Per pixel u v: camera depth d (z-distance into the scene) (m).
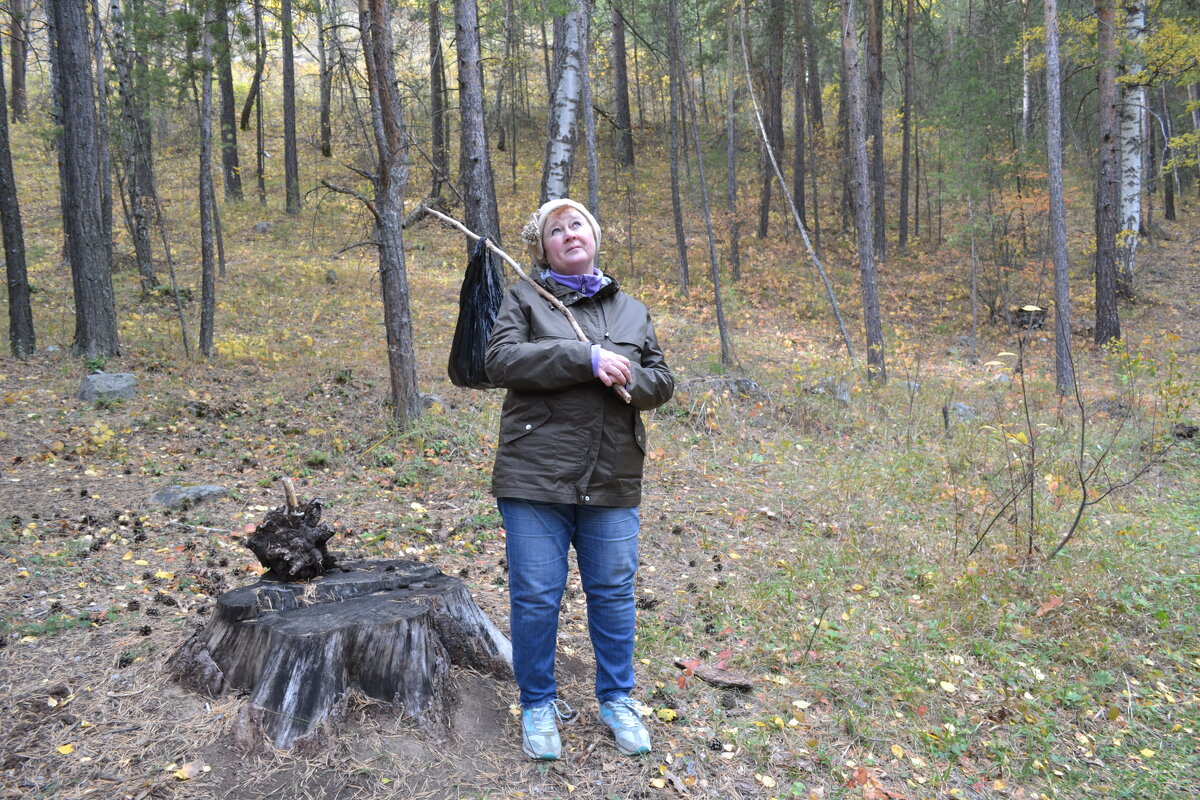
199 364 10.52
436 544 4.94
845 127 23.33
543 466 2.54
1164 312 18.66
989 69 21.67
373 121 7.29
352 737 2.64
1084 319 18.22
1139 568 4.84
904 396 10.99
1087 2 19.44
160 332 12.25
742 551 5.12
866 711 3.26
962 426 8.71
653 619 3.96
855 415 9.75
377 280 16.70
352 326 13.34
